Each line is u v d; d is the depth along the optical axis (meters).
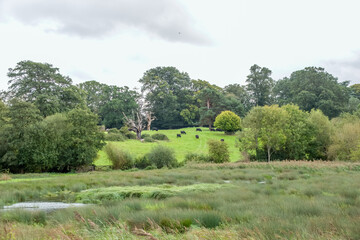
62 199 19.30
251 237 6.70
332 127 54.19
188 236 7.26
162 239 7.29
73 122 46.31
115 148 47.12
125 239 7.20
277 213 10.23
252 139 51.03
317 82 107.06
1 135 42.19
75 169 46.00
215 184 23.62
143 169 45.44
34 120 43.47
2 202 16.52
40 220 11.66
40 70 69.50
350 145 48.16
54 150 43.50
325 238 6.55
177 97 125.69
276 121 50.12
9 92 67.56
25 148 41.44
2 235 7.35
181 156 58.88
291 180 25.36
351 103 106.06
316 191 17.27
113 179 28.11
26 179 31.64
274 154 53.12
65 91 68.94
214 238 6.92
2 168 42.00
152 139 75.25
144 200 15.14
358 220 8.37
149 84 125.75
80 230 8.36
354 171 32.56
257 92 130.00
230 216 10.23
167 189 20.95
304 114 55.84
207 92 110.06
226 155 49.84
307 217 9.27
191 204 12.88
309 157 53.91
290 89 122.56
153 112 121.44
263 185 21.59
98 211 11.32
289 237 6.75
